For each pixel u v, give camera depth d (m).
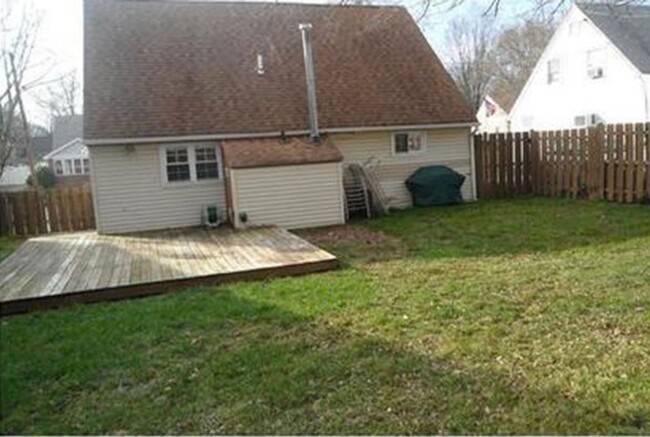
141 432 3.46
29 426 3.61
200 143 13.13
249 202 12.15
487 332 4.75
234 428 3.44
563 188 14.05
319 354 4.48
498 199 14.89
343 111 14.33
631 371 3.87
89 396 3.99
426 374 4.01
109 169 12.60
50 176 30.91
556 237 9.16
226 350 4.70
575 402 3.50
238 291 6.70
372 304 5.76
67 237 12.16
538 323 4.89
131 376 4.28
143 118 12.84
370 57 15.88
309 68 13.38
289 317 5.49
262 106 13.88
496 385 3.77
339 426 3.38
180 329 5.34
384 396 3.72
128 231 12.77
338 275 7.28
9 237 13.40
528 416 3.36
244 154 12.37
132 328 5.43
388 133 14.62
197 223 13.31
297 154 12.54
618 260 7.07
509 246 8.71
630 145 12.16
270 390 3.89
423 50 16.48
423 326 5.00
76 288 6.95
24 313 6.46
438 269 7.28
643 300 5.30
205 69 14.30
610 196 12.75
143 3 15.30
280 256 8.29
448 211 13.29
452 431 3.26
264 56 15.04
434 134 15.08
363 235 10.80
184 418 3.60
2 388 4.17
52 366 4.53
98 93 13.04
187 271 7.62
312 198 12.49
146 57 14.11
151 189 12.93
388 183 14.75
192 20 15.36
